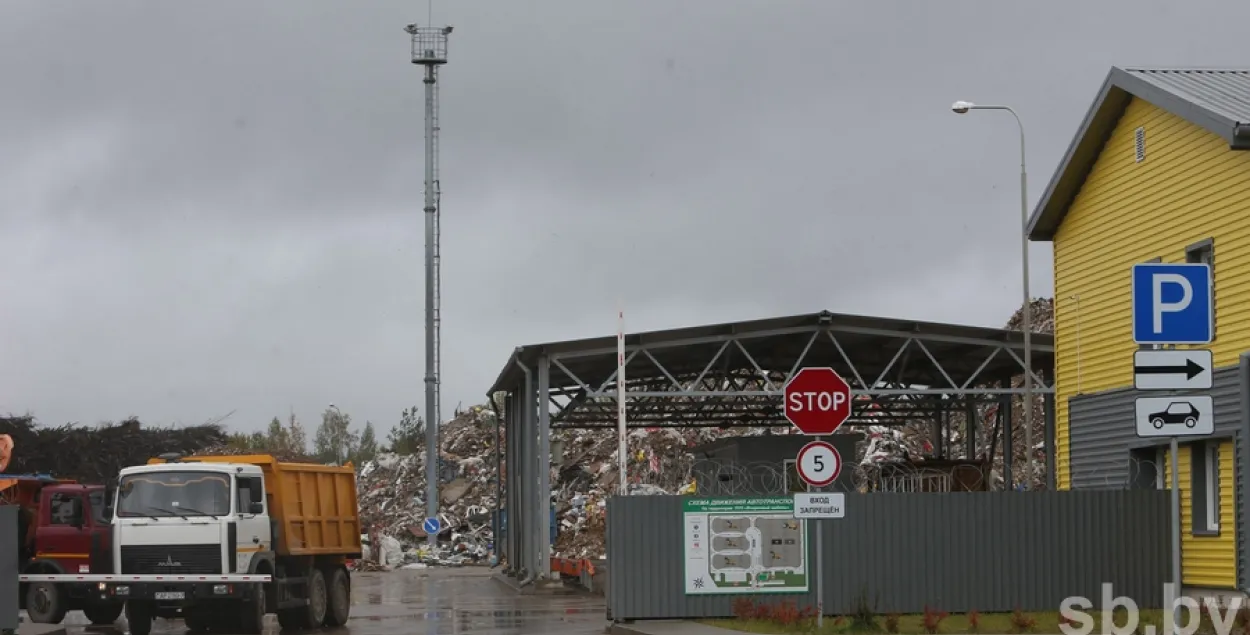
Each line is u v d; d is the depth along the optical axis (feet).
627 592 78.89
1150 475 86.94
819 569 72.13
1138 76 84.94
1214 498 80.43
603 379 142.41
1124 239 89.20
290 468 87.81
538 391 127.85
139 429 200.85
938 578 79.82
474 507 225.56
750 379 149.59
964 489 120.88
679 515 79.51
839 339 124.36
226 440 213.66
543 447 119.85
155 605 82.64
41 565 93.30
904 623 73.36
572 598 114.32
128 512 81.66
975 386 147.64
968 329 119.75
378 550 195.83
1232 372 76.79
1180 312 47.73
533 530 127.95
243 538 81.97
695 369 144.56
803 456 69.26
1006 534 80.38
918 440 194.59
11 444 121.60
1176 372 47.60
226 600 82.53
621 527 79.25
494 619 91.71
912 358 136.05
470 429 260.21
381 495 242.17
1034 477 164.25
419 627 87.20
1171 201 83.61
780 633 70.54
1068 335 96.63
